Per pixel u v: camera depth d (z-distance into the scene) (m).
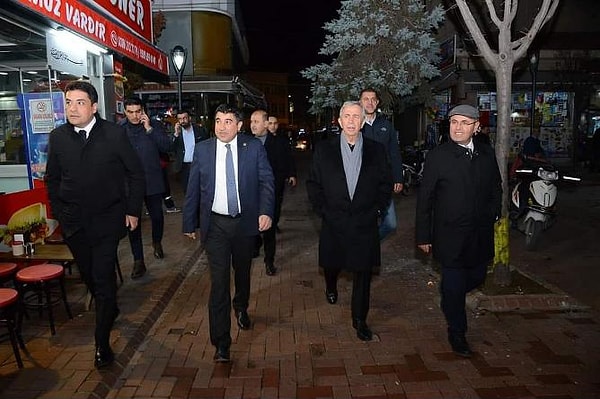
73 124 4.01
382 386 3.91
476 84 16.78
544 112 18.00
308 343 4.67
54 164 4.11
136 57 9.34
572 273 6.74
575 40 16.88
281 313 5.42
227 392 3.84
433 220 4.46
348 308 5.55
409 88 15.06
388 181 4.63
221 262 4.31
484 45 5.77
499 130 5.79
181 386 3.93
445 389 3.86
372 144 4.66
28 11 5.48
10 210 5.41
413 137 23.83
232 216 4.34
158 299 5.57
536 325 5.00
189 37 23.31
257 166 4.44
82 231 4.17
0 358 4.20
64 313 5.16
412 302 5.70
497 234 5.77
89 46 7.81
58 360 4.16
